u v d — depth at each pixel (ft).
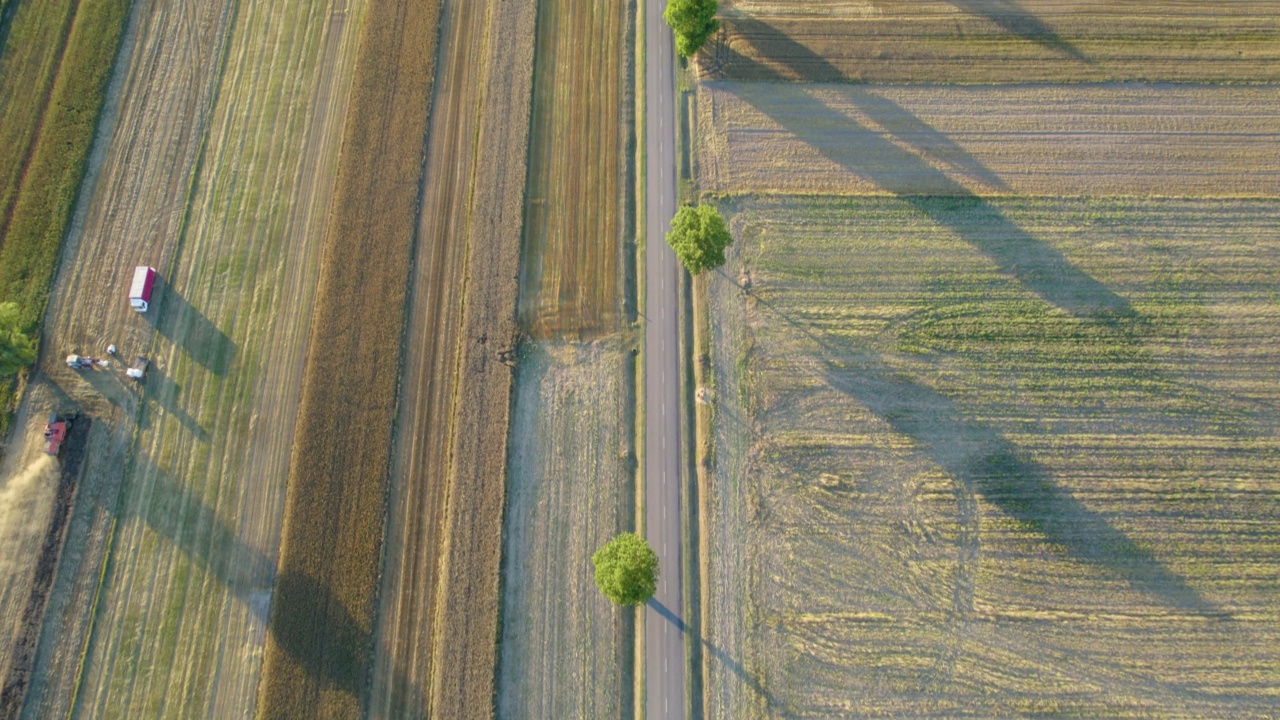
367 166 197.57
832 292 184.14
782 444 171.83
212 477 170.50
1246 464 168.66
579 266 188.65
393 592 162.09
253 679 155.94
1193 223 188.14
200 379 178.29
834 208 191.93
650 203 193.88
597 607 160.45
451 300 186.39
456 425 174.29
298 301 185.88
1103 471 169.07
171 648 157.69
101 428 173.78
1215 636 157.89
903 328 180.55
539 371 179.63
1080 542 164.25
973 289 183.42
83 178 196.24
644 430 173.58
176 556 164.35
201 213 193.98
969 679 155.94
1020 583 161.99
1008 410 173.88
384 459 171.32
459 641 157.69
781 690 155.33
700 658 157.07
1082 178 193.16
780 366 177.99
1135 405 173.37
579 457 172.14
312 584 161.68
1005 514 166.40
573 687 155.63
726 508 167.22
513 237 190.39
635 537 150.41
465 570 162.71
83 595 161.07
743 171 196.54
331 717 152.56
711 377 176.96
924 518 166.50
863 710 154.10
